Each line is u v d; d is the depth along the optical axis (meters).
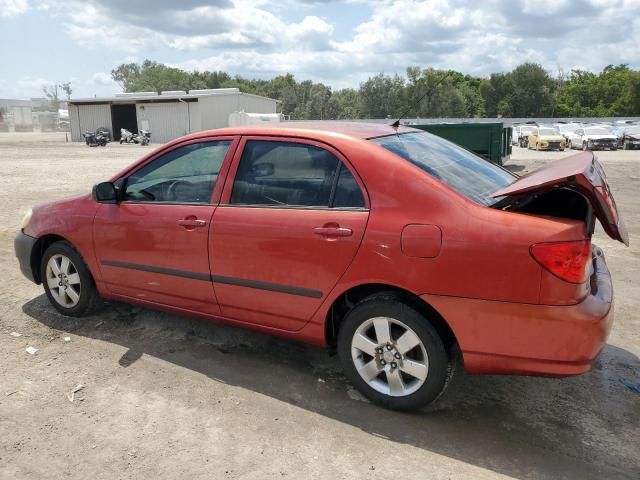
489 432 3.20
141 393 3.56
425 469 2.86
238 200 3.72
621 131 34.00
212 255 3.77
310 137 3.55
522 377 3.86
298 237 3.42
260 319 3.72
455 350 3.33
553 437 3.16
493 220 2.97
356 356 3.45
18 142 41.66
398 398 3.33
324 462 2.90
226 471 2.82
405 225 3.12
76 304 4.66
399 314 3.21
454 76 101.50
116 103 44.47
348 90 90.69
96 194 4.16
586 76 97.25
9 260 6.60
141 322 4.69
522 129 38.03
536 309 2.87
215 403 3.46
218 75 123.44
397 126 4.21
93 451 2.97
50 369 3.86
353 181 3.34
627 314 5.07
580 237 2.84
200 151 3.96
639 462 2.94
